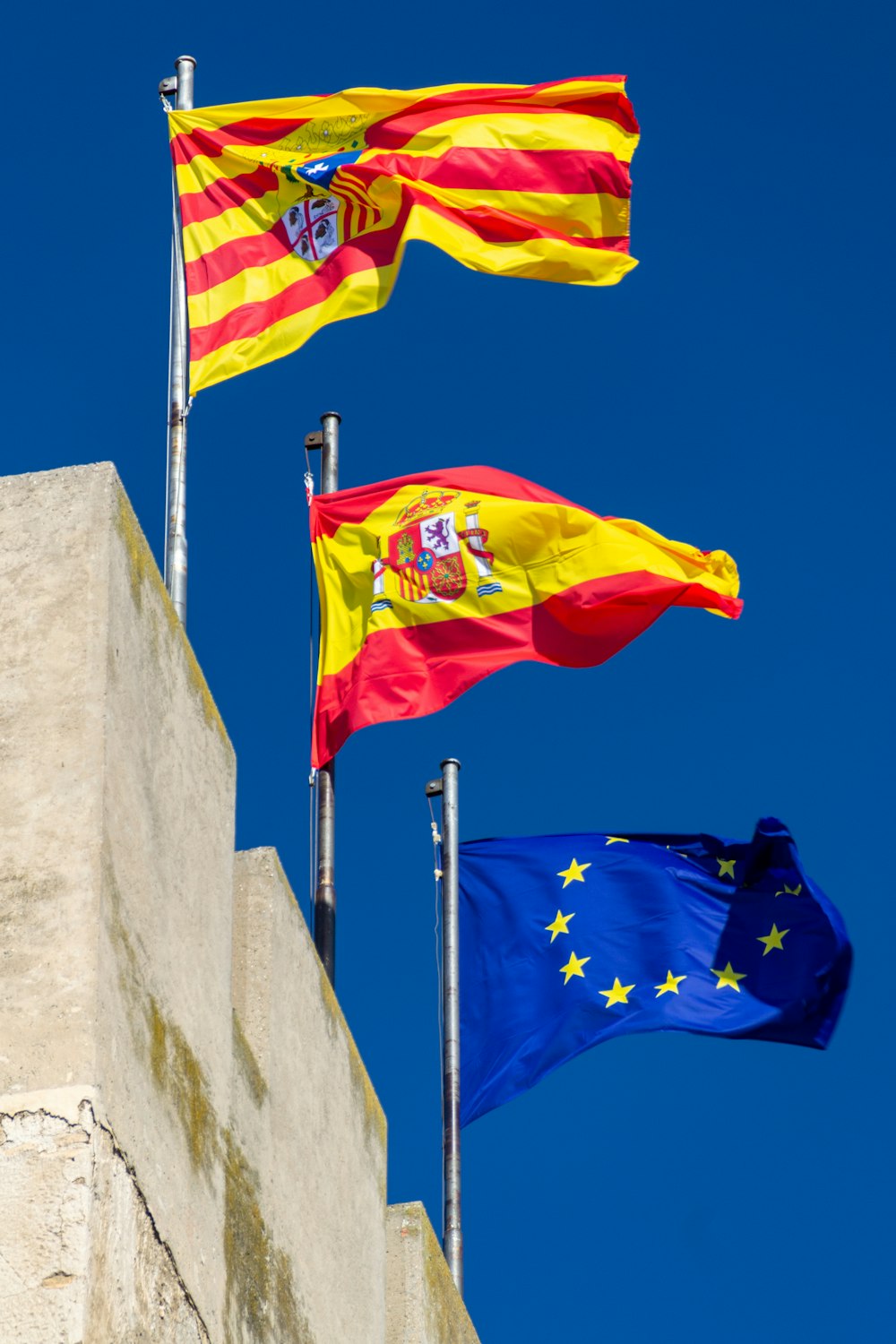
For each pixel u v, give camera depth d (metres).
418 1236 13.75
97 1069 9.07
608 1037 22.56
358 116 21.11
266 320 20.28
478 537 21.30
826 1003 22.86
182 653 11.05
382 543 21.39
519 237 21.33
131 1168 9.29
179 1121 10.00
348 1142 12.70
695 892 23.22
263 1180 11.14
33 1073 9.03
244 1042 11.30
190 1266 9.86
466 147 21.41
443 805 21.89
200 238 20.45
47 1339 8.51
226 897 11.21
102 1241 8.89
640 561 21.17
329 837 18.62
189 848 10.74
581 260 21.34
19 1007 9.16
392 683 20.94
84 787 9.64
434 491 21.50
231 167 20.72
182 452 17.53
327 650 21.12
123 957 9.60
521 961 22.94
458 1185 19.80
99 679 9.89
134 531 10.57
